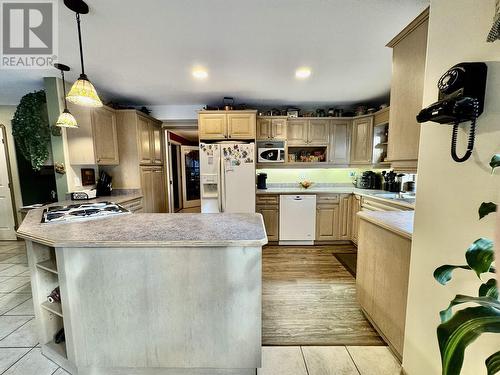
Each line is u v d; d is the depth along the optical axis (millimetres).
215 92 3295
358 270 2012
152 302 1313
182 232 1381
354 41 1989
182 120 4008
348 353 1582
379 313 1698
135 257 1284
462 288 970
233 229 1444
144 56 2213
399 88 1641
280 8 1575
